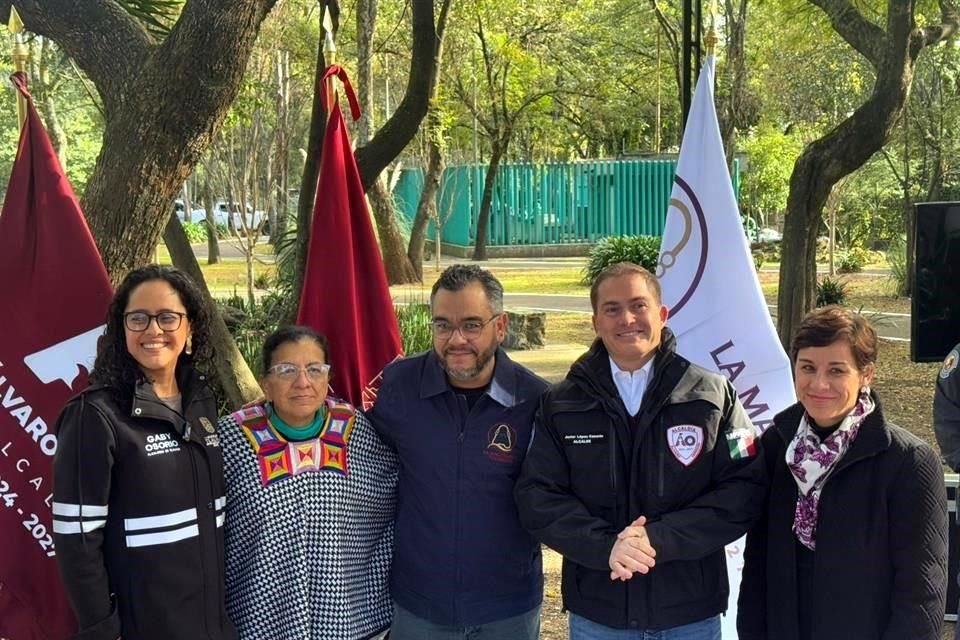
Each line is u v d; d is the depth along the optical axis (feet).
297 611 9.86
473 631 10.37
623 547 9.14
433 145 70.74
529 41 91.61
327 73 12.95
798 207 29.53
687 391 9.74
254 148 62.59
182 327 9.55
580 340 43.86
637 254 65.16
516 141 119.03
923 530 8.84
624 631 9.83
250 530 9.92
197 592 9.33
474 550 10.27
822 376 8.96
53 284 10.98
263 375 10.12
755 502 9.59
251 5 14.28
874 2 39.83
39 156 11.10
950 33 29.25
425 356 10.79
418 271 71.00
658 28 80.28
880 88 28.40
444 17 38.32
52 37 15.08
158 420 9.29
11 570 10.91
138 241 14.51
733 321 13.23
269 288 56.54
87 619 8.87
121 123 14.43
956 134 64.13
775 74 81.51
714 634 10.11
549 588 17.28
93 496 8.87
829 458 9.05
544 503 9.72
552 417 9.94
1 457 10.93
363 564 10.44
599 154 128.98
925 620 8.75
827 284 49.19
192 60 14.07
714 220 13.33
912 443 9.04
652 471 9.68
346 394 12.66
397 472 10.76
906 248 58.18
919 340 20.15
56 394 11.00
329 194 12.69
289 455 9.99
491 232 96.73
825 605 9.07
